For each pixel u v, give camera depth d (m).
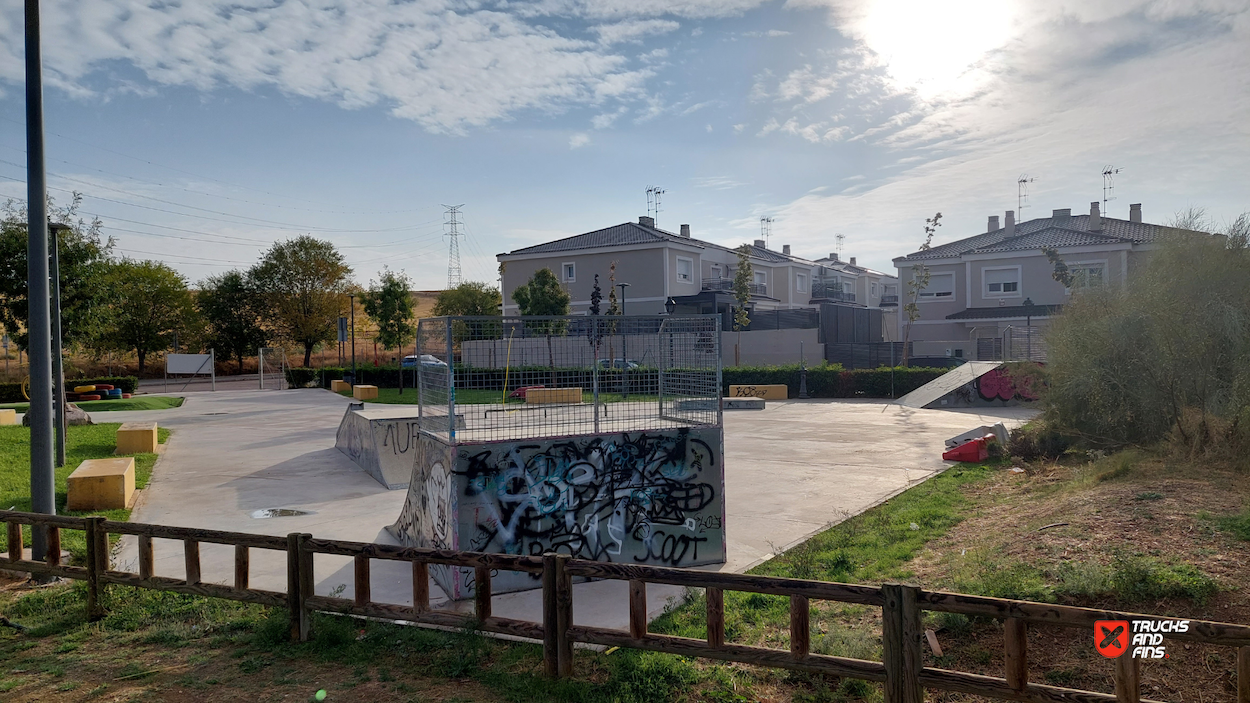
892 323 60.88
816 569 7.00
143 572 5.95
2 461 13.45
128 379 36.19
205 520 9.80
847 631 5.25
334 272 62.00
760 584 4.14
